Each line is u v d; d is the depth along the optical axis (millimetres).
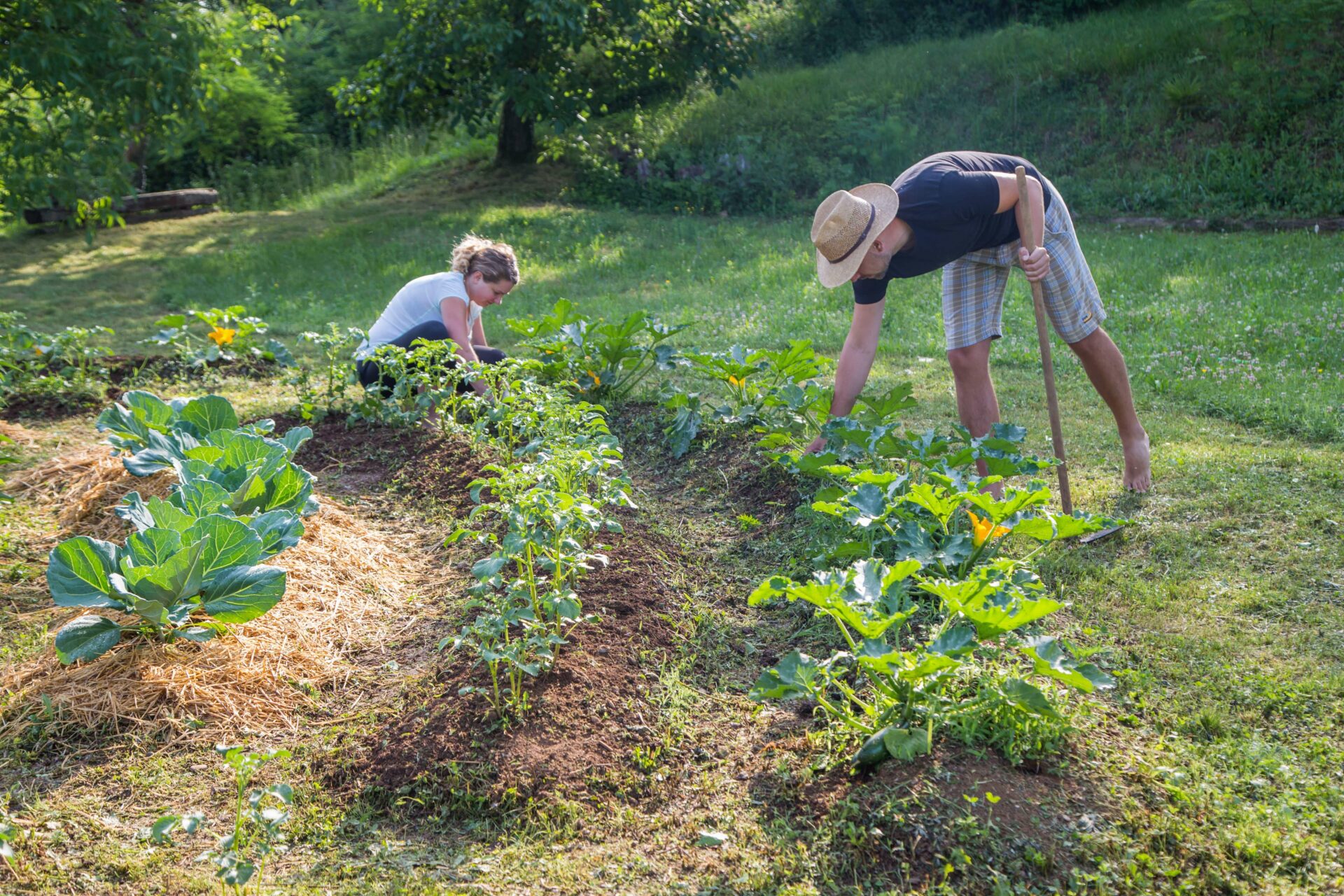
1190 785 2541
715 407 5602
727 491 4625
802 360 5094
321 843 2504
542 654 2918
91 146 10438
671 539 4102
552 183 15930
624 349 5875
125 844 2494
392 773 2705
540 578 3551
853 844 2377
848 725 2729
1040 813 2426
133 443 4340
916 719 2668
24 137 10234
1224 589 3514
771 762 2752
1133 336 7152
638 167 15242
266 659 3254
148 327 9156
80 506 4387
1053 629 3316
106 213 11016
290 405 6137
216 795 2680
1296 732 2770
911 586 3438
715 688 3143
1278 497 4152
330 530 4156
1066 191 12633
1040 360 6668
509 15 13930
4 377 6184
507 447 4938
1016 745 2643
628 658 3184
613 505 4344
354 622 3555
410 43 14102
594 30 15016
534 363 5598
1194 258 9422
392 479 4930
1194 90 12867
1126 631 3311
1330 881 2227
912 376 6523
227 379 6852
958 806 2412
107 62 10430
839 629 3373
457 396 5363
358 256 11977
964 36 17766
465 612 3504
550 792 2621
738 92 16594
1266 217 11070
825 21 18953
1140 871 2285
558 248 12180
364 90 14844
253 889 2332
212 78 11562
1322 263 8938
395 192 16547
